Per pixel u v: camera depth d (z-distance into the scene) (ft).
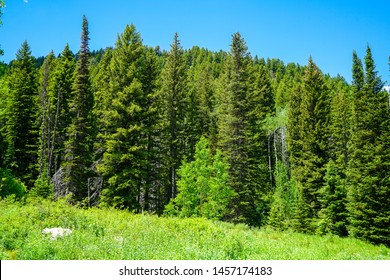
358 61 149.59
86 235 41.04
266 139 185.26
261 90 182.50
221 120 134.00
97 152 120.16
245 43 131.13
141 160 93.91
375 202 90.27
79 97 129.49
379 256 45.98
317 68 146.41
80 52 134.82
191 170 100.07
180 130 149.38
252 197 112.78
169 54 146.61
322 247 49.57
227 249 39.11
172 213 98.94
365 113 113.09
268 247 44.45
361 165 102.68
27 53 171.53
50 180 124.26
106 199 91.45
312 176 119.44
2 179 83.15
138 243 38.70
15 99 147.33
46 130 149.38
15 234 39.65
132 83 98.94
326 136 128.26
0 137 124.88
